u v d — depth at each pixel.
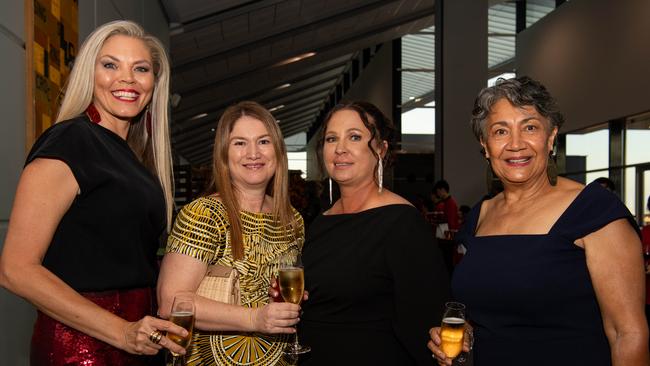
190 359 1.86
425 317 1.89
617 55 8.69
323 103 28.83
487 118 1.79
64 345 1.54
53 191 1.49
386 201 2.11
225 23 9.20
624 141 8.85
